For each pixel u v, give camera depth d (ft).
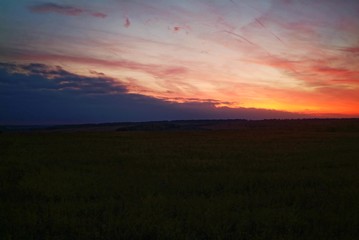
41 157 58.49
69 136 128.06
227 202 27.17
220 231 20.93
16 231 20.84
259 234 21.08
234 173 41.83
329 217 23.54
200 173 42.19
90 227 21.68
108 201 27.45
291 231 21.13
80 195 30.55
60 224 22.02
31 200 29.01
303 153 68.08
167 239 20.21
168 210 25.27
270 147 81.56
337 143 94.89
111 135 138.72
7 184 34.81
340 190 31.55
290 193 31.04
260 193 31.60
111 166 49.49
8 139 105.50
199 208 25.31
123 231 21.40
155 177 39.14
